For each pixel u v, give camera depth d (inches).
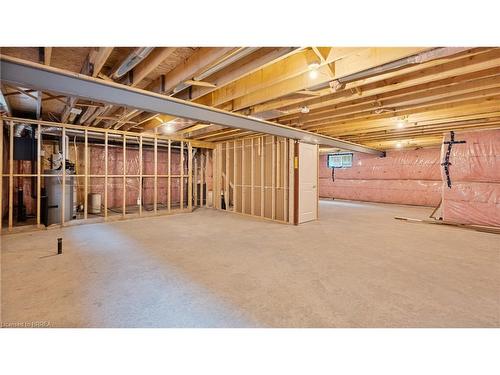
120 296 88.0
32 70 89.4
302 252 139.8
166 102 127.1
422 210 316.5
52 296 87.2
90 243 153.6
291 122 205.3
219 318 76.0
